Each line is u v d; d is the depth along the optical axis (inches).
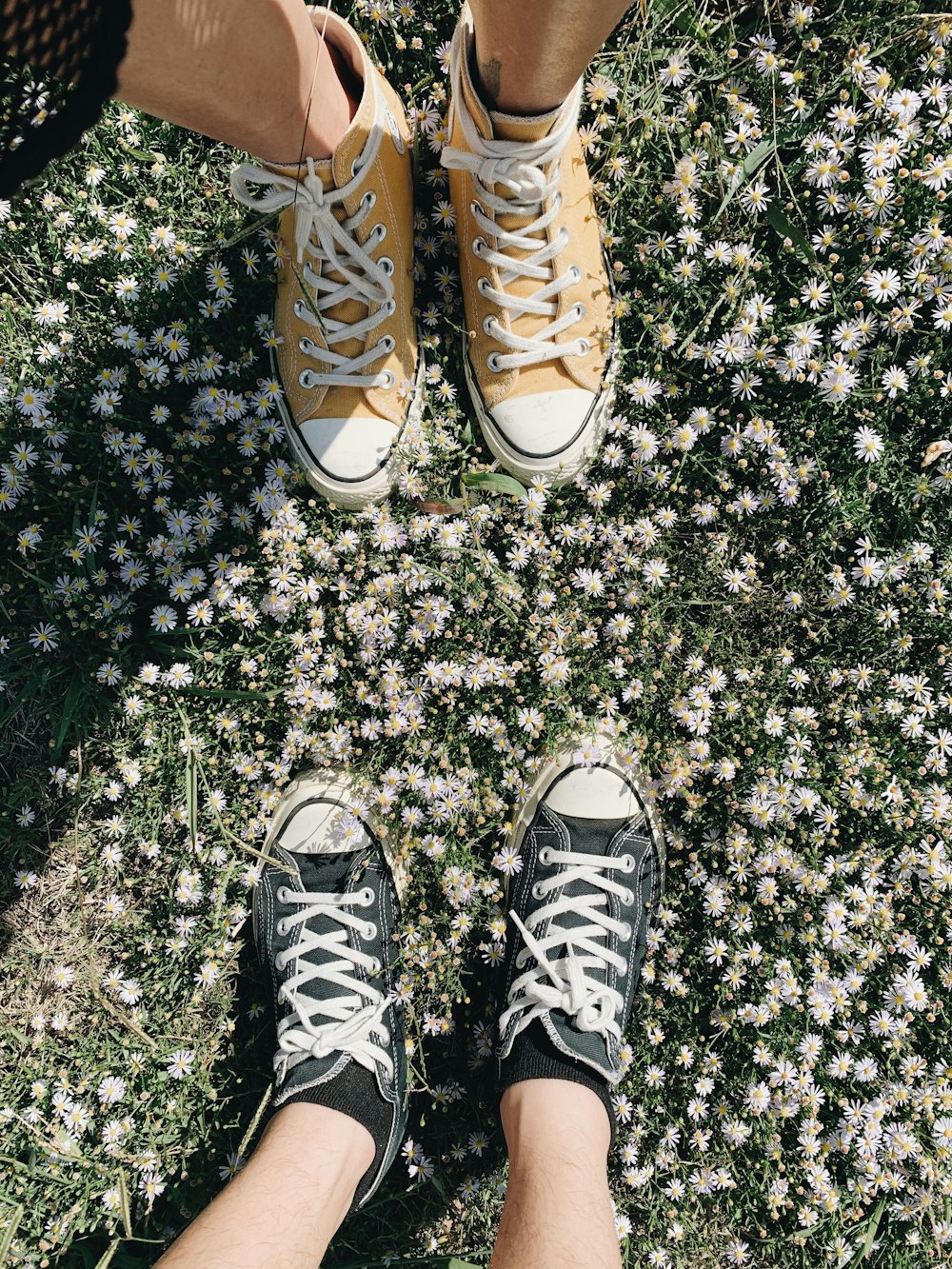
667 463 84.0
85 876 88.8
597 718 83.0
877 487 80.2
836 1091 84.0
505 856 82.0
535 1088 75.4
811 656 86.0
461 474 83.6
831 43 81.0
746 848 81.4
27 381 84.4
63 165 84.0
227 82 52.3
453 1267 85.3
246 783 84.5
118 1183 85.1
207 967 83.6
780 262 83.2
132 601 86.1
